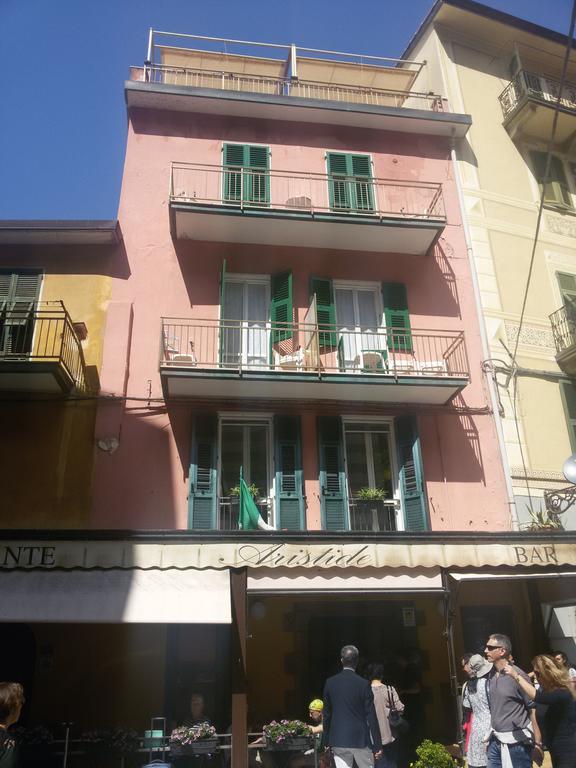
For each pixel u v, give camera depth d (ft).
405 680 37.09
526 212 53.21
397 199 50.60
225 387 40.86
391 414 43.73
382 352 44.75
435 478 42.14
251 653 36.29
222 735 28.12
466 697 22.61
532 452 44.21
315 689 36.63
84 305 42.88
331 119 51.90
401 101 62.39
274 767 28.63
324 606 38.09
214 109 50.34
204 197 47.70
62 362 38.34
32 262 43.73
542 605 39.88
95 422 39.86
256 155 49.85
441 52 58.08
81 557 30.68
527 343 47.80
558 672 17.93
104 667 34.58
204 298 44.70
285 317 44.60
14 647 35.22
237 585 31.14
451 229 50.39
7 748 14.55
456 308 47.83
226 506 39.86
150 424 40.52
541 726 19.25
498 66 59.41
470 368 45.88
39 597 29.76
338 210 45.70
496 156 54.75
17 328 41.52
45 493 38.09
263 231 45.88
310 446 42.14
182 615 29.78
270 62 59.72
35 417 39.68
